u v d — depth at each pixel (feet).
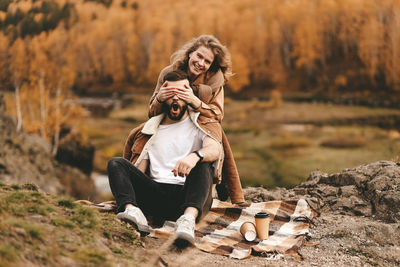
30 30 313.32
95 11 391.45
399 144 176.35
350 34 338.95
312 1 357.61
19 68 250.57
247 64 342.64
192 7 394.93
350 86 307.58
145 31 380.58
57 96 228.43
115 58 371.35
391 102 271.28
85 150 151.94
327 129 216.95
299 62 341.62
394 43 319.06
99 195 133.18
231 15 377.09
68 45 346.95
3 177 109.50
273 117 252.42
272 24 357.20
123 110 280.51
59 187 126.41
